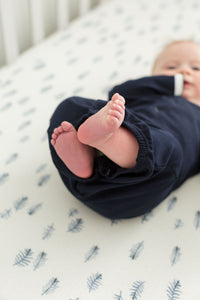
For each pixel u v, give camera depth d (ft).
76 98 2.67
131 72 4.09
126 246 2.51
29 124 3.38
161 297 2.26
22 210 2.69
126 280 2.34
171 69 3.47
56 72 4.00
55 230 2.58
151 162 2.25
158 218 2.69
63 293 2.26
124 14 5.08
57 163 2.53
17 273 2.34
